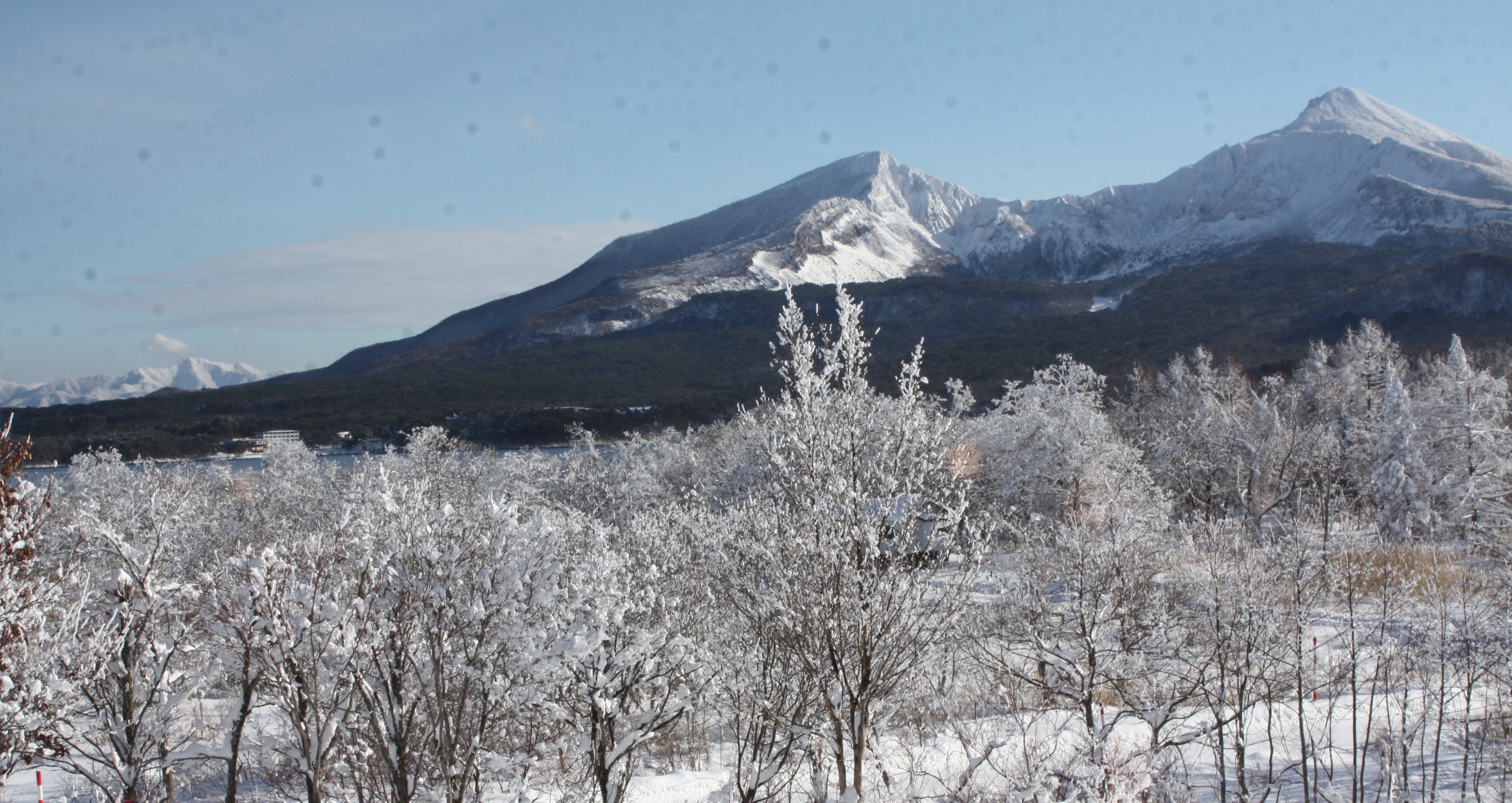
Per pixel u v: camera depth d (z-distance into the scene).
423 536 13.32
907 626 12.97
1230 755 18.69
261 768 17.56
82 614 15.03
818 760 15.02
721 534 15.99
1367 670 20.53
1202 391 68.00
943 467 13.41
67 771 16.34
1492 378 53.03
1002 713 19.95
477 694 14.30
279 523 29.62
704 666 17.02
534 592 13.25
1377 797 16.03
